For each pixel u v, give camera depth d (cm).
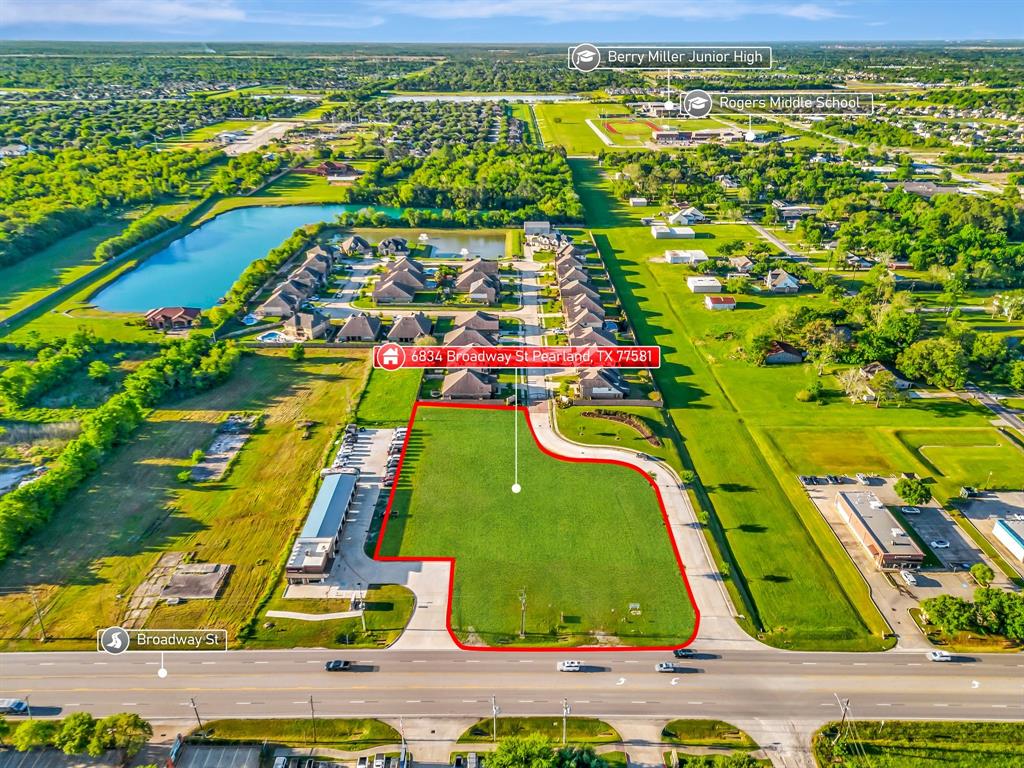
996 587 8956
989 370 14412
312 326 15662
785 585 9006
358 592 8806
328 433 12244
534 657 7988
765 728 7238
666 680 7744
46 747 6962
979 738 7138
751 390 13850
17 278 19200
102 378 13775
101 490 10638
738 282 18712
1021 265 19650
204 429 12325
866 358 14500
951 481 11025
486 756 6619
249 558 9369
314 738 7094
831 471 11294
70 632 8225
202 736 7094
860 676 7819
